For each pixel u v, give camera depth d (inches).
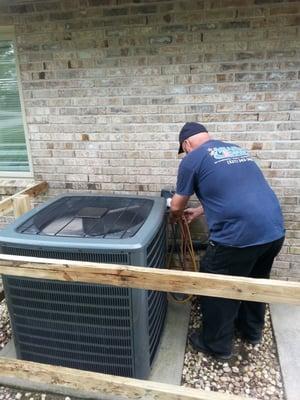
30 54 104.9
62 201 100.1
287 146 99.7
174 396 65.9
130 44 98.2
